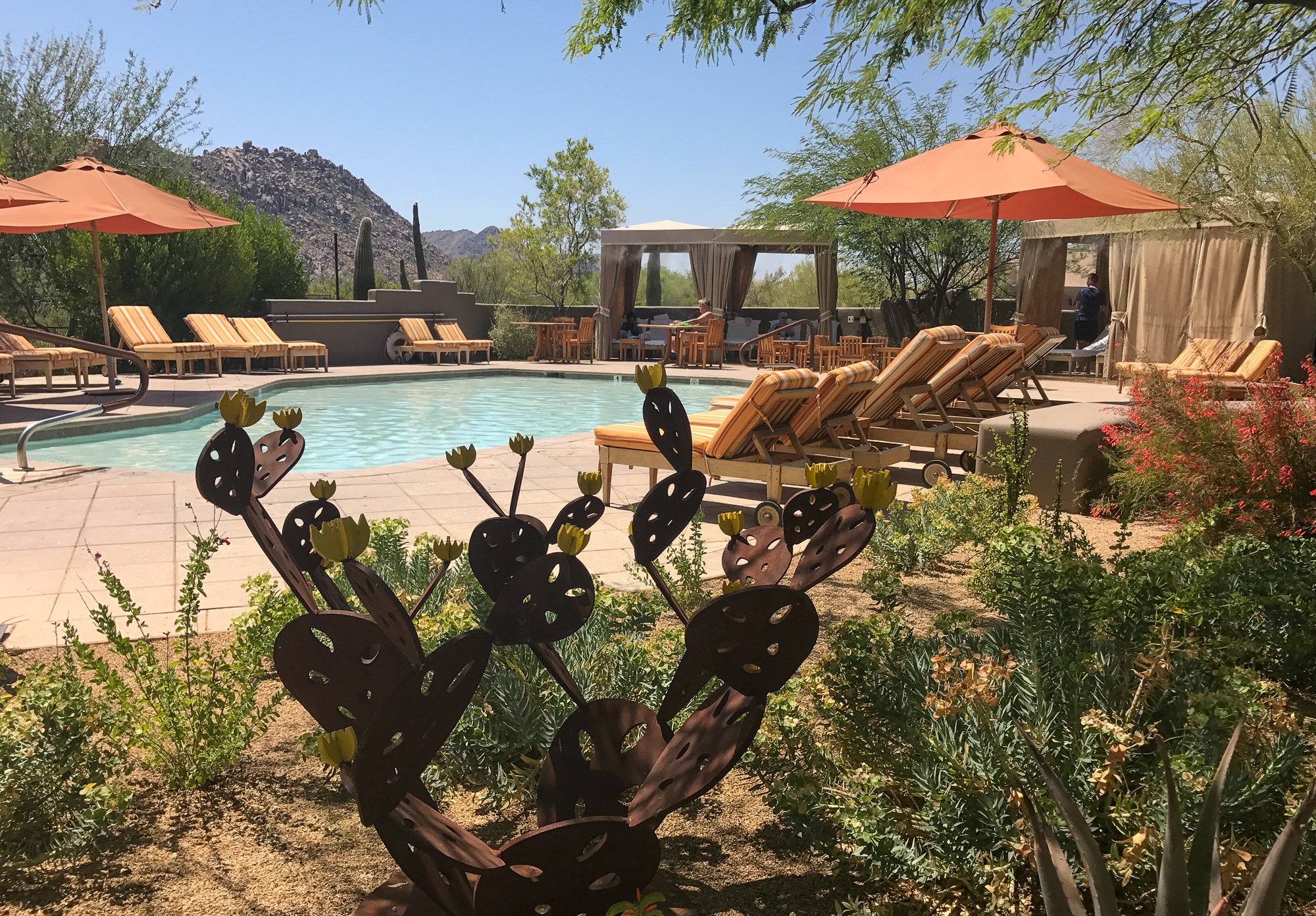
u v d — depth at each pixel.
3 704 2.23
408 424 11.16
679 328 18.69
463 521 5.34
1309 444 4.44
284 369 15.80
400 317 19.19
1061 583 2.85
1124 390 12.10
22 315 17.22
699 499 1.94
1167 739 2.05
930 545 4.41
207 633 3.47
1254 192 7.47
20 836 1.93
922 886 1.87
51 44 17.89
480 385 15.95
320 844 2.12
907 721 2.21
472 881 1.76
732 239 18.48
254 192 99.38
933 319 18.44
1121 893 1.73
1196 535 3.83
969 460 6.91
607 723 1.97
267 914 1.85
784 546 1.97
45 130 17.66
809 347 17.08
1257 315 12.12
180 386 12.64
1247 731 1.95
